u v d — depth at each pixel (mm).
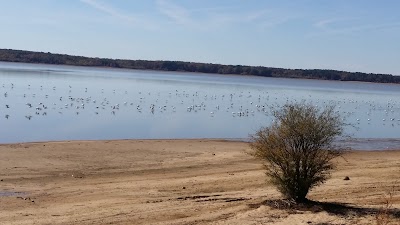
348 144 32156
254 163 23609
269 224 11734
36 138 31406
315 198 14875
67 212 13781
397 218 12102
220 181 18641
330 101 79438
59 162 22641
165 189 17312
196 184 18156
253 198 15117
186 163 23516
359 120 51031
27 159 22859
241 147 29078
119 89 86375
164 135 35688
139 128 39125
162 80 137750
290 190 13648
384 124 50062
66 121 41438
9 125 37438
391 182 17750
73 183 18703
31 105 51938
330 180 18078
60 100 58688
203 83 130875
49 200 15711
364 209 13109
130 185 18172
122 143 28828
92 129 37219
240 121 47281
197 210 13695
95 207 14375
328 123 14031
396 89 187625
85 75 140250
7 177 19219
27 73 127938
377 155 27703
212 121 46688
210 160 24422
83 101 58656
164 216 13070
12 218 13055
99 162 23078
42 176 19734
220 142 31203
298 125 13273
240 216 12680
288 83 180875
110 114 48312
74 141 28828
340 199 14719
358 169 21000
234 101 72625
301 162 13523
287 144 13469
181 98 72875
